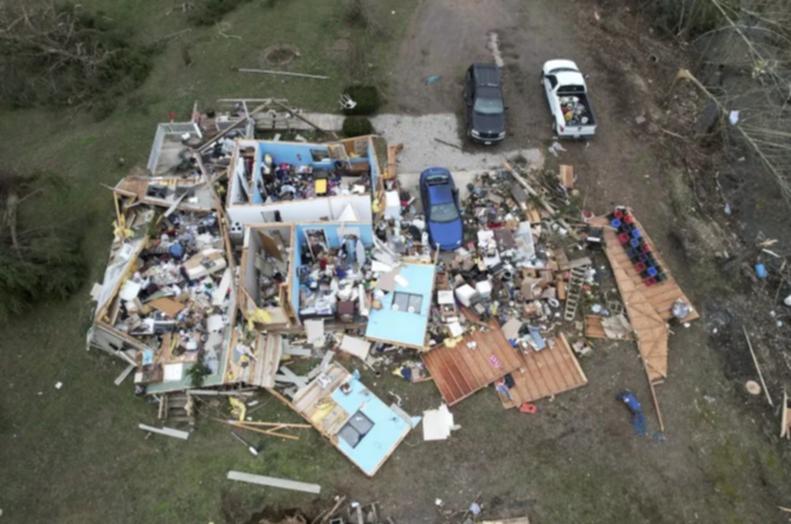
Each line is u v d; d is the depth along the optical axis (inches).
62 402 786.2
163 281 863.1
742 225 993.5
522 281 873.5
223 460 741.3
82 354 821.9
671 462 748.6
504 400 786.8
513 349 825.5
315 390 784.3
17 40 1090.1
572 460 746.8
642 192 1000.9
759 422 788.0
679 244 943.0
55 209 957.2
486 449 752.3
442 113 1096.8
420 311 838.5
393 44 1206.3
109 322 801.6
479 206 967.0
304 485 724.7
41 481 731.4
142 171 984.3
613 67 1177.4
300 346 820.6
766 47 1154.7
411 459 744.3
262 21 1252.5
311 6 1278.3
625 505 719.1
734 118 1001.5
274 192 959.0
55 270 858.1
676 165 1041.5
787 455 765.9
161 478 730.2
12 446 755.4
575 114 1053.2
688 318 862.5
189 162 994.7
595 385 803.4
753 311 885.8
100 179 994.7
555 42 1216.8
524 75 1157.7
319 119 1080.8
